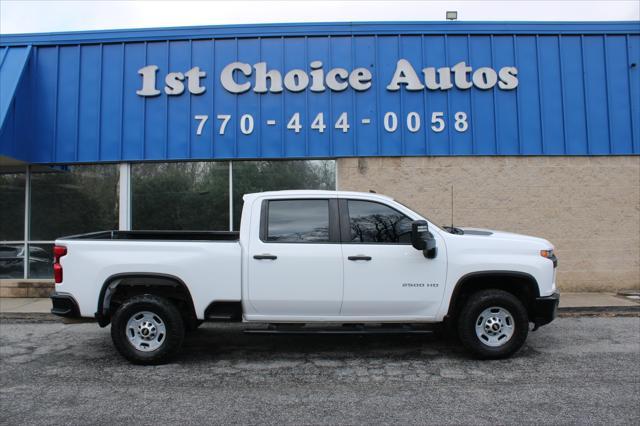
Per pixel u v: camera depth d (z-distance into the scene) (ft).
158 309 17.71
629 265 32.24
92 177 33.91
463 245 17.85
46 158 33.01
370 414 13.25
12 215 34.04
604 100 32.73
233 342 21.20
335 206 18.21
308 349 20.07
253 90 32.99
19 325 25.21
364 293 17.53
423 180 32.58
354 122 32.78
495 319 18.02
